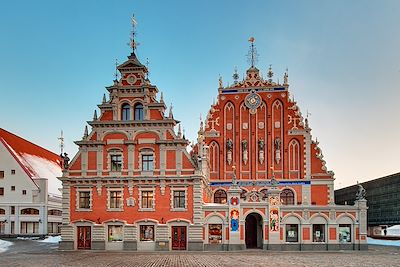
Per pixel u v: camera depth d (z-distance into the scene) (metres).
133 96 55.00
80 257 41.50
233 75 67.69
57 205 91.88
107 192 52.88
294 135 65.00
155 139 53.22
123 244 51.66
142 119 54.19
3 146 89.94
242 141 65.81
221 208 51.69
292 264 34.59
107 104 55.06
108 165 53.50
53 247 57.97
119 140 53.81
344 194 100.56
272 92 66.56
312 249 51.12
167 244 51.03
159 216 51.59
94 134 54.38
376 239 80.38
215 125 66.75
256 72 67.44
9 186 87.88
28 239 79.88
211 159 65.94
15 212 86.81
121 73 55.59
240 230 51.25
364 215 51.69
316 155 64.06
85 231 52.75
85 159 53.84
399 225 75.81
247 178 64.88
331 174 63.16
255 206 51.91
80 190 53.41
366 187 89.81
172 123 53.25
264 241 51.47
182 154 52.56
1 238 82.75
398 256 43.12
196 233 50.78
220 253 46.88
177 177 51.72
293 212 51.84
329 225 51.50
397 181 77.00
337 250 51.06
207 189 60.06
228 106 67.19
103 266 32.97
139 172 52.75
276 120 65.88
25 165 91.94
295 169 64.25
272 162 64.81
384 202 81.62
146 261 37.16
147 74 56.38
